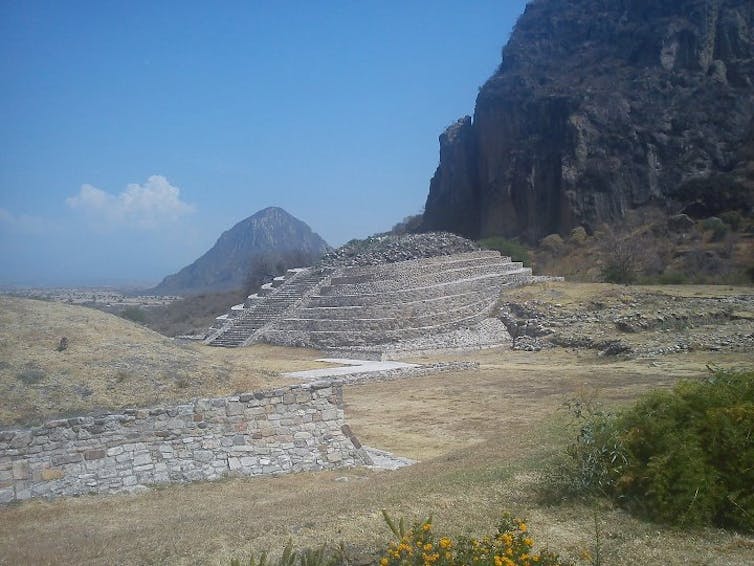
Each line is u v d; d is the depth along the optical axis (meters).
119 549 9.22
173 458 14.00
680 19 91.50
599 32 103.06
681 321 33.12
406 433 19.64
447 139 108.50
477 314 43.66
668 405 9.41
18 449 12.79
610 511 8.80
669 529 8.13
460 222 100.81
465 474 11.38
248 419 14.96
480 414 21.47
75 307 20.19
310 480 14.16
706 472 8.35
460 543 6.92
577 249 73.69
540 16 113.81
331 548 7.84
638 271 54.62
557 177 84.00
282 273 82.00
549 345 35.59
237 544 8.60
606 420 9.89
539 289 46.16
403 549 6.67
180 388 17.05
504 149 93.00
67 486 12.88
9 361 16.00
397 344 39.72
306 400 15.67
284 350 42.62
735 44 86.94
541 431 15.20
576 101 87.56
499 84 99.25
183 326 70.62
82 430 13.43
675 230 68.56
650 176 79.50
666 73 88.25
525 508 9.12
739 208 70.12
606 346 32.12
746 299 35.78
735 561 7.19
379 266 49.88
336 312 45.12
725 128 79.62
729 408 8.84
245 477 14.29
